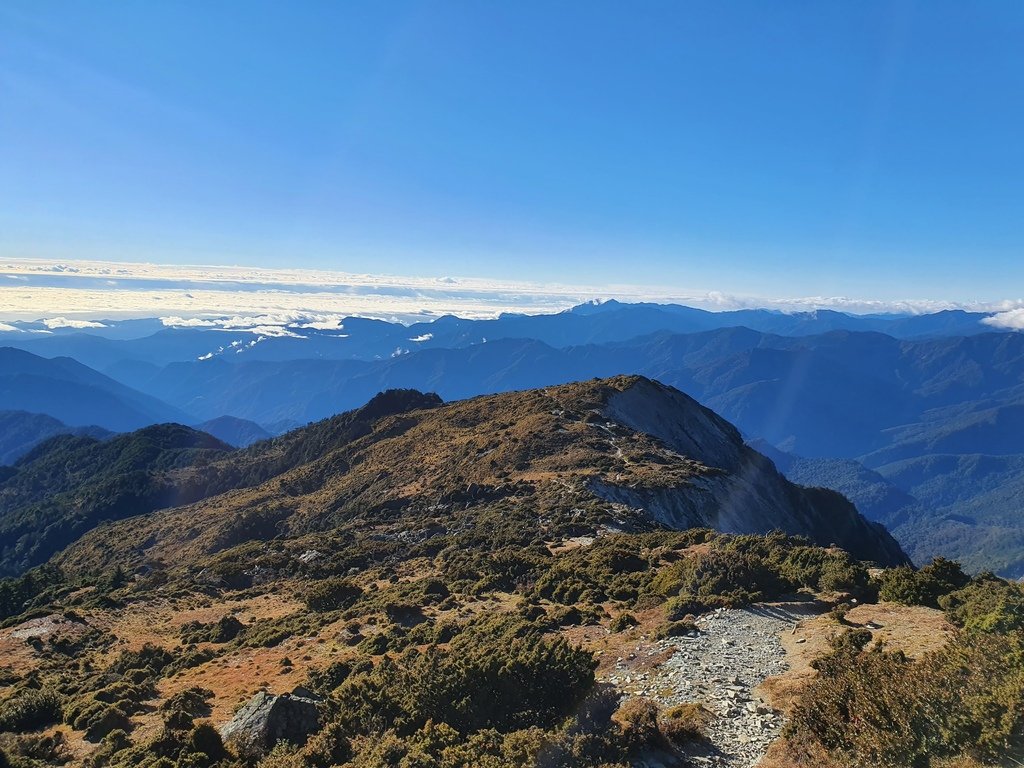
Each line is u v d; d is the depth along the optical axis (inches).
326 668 1035.9
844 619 890.1
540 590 1407.5
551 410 3983.8
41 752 800.9
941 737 433.1
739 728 584.4
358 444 4734.3
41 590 3093.0
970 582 989.2
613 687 730.2
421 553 2304.4
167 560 3582.7
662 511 2578.7
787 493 3954.2
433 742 588.7
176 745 700.7
